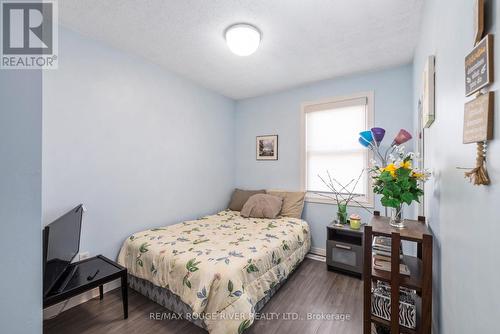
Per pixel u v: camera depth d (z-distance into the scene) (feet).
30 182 1.83
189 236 7.74
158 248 6.73
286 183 11.66
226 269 5.44
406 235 4.17
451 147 3.07
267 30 6.58
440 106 3.72
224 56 8.20
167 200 9.34
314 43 7.29
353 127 9.98
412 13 5.81
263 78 10.18
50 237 4.67
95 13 5.88
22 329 1.81
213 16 5.99
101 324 5.83
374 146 9.11
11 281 1.75
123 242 7.73
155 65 8.82
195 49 7.72
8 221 1.72
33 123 1.84
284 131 11.72
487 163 1.95
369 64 8.79
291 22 6.21
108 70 7.38
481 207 2.09
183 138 10.08
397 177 4.60
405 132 7.57
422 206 5.65
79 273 5.89
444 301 3.41
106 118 7.32
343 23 6.24
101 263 6.47
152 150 8.75
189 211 10.36
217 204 12.03
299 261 8.89
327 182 10.62
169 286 5.98
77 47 6.64
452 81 3.01
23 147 1.79
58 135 6.25
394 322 4.27
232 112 13.17
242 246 6.84
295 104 11.37
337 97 10.18
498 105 1.78
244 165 13.08
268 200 10.72
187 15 5.96
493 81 1.85
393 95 9.05
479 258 2.12
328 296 7.15
